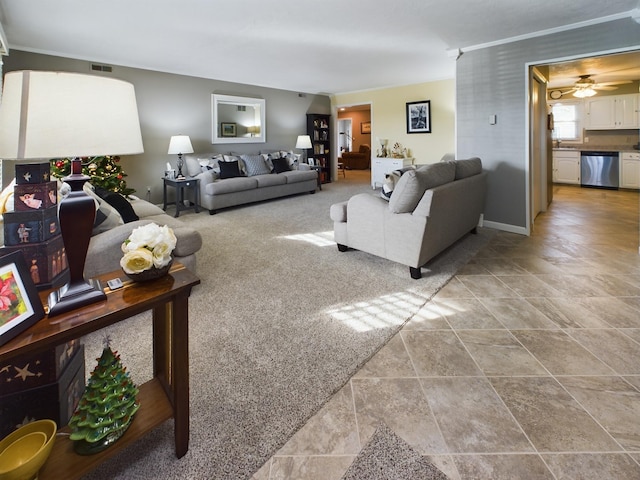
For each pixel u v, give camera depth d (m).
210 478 1.18
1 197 1.35
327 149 9.05
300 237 4.18
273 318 2.27
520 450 1.28
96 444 1.08
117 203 2.80
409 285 2.78
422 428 1.39
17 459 0.98
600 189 7.29
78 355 1.43
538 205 5.20
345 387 1.63
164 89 5.93
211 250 3.69
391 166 7.74
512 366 1.76
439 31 3.80
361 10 3.29
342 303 2.48
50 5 3.13
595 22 3.46
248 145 7.34
